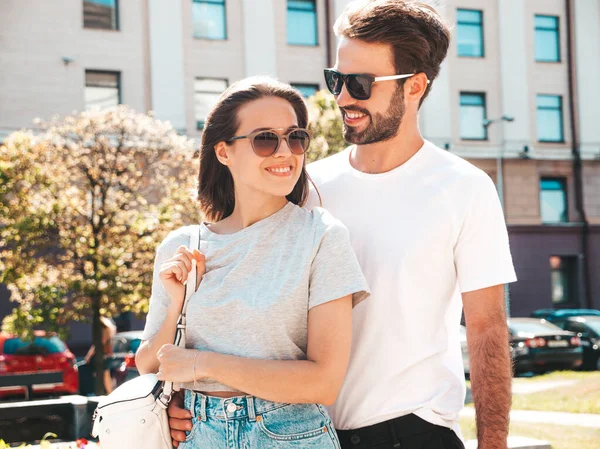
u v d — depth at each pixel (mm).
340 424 2506
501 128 27578
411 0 2615
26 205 14898
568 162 28406
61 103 22438
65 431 8617
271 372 2117
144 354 2424
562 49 28656
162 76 23656
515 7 28016
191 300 2293
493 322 2475
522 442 6727
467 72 27422
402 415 2436
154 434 2318
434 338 2504
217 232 2482
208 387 2242
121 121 15672
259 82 2402
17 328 14156
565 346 16516
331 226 2244
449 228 2510
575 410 10055
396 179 2596
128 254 14719
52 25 22469
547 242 27953
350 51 2607
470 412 9758
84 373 14898
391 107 2582
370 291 2330
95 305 14406
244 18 24734
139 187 16703
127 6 23359
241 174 2359
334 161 2797
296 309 2191
